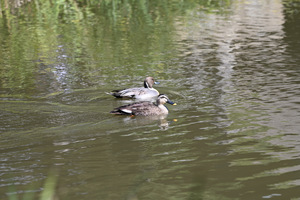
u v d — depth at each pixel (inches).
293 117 504.4
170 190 343.9
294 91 600.4
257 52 827.4
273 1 1366.9
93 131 476.7
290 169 376.5
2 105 558.9
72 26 1075.9
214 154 410.6
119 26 1073.5
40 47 883.4
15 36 974.4
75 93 617.9
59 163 394.0
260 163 389.1
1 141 445.1
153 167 384.5
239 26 1060.5
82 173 373.4
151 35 979.9
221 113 526.6
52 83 663.1
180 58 799.1
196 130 475.2
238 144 433.1
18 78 689.0
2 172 375.9
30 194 336.8
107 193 338.6
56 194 337.4
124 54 831.1
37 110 543.5
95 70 731.4
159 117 525.7
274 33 983.0
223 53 827.4
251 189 343.0
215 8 1291.8
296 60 762.2
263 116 510.3
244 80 660.7
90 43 915.4
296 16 1152.8
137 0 1406.3
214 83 652.1
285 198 328.8
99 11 1256.2
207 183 354.9
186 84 652.1
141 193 339.0
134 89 608.4
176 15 1200.8
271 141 438.3
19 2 1355.8
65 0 1392.7
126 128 487.2
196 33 995.3
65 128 484.1
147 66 752.3
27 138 453.7
